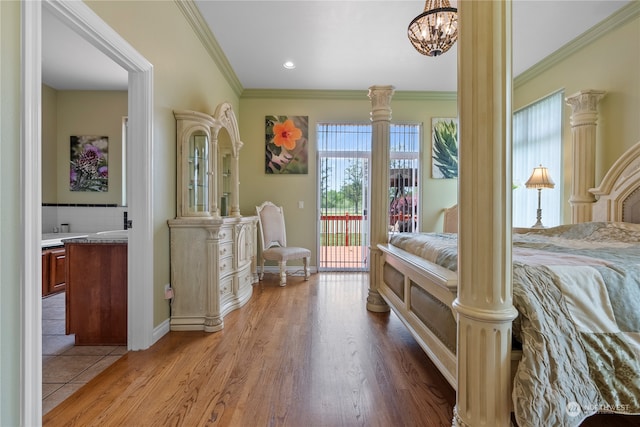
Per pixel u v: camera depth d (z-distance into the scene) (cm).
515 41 340
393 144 497
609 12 290
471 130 112
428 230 499
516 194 435
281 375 187
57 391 170
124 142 455
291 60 390
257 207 445
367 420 147
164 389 172
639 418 147
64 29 295
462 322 117
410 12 294
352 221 498
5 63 117
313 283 423
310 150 493
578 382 108
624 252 173
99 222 452
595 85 321
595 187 310
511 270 111
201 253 260
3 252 117
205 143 293
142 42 215
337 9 290
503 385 110
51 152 441
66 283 232
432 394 168
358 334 250
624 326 117
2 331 117
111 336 233
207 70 343
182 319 259
